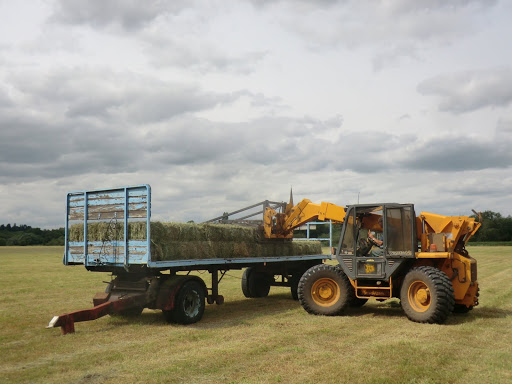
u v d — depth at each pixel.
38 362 5.55
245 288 11.77
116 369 5.16
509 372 5.00
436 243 8.50
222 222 11.06
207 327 7.69
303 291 9.06
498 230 76.50
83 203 8.42
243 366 5.23
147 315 9.01
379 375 4.86
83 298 11.28
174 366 5.22
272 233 10.63
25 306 10.02
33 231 90.56
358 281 8.86
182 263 7.96
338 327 7.50
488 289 12.59
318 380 4.72
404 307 8.15
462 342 6.38
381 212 8.88
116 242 7.89
